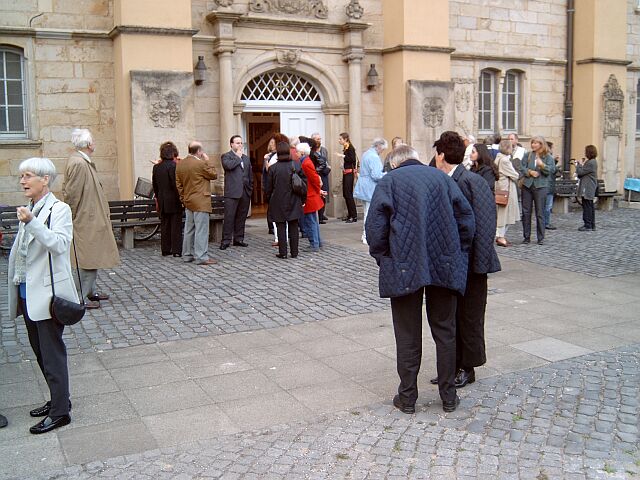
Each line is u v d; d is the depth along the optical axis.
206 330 7.69
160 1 14.04
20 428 5.13
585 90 21.17
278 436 4.98
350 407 5.51
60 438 4.96
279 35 16.31
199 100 15.59
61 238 4.92
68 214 5.08
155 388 5.93
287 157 11.63
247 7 15.91
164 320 8.08
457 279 5.15
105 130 14.67
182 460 4.62
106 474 4.44
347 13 16.88
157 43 14.10
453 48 17.66
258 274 10.59
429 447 4.80
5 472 4.46
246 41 15.93
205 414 5.38
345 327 7.80
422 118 17.27
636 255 12.30
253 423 5.21
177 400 5.66
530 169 13.23
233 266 11.21
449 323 5.35
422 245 5.05
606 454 4.70
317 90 17.33
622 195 22.19
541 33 20.77
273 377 6.20
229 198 12.71
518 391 5.84
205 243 11.33
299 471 4.46
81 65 14.36
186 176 11.16
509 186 13.05
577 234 14.83
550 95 21.22
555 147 21.47
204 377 6.20
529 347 7.08
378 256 5.22
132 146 13.98
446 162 5.77
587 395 5.75
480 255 5.58
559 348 7.04
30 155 14.12
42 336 5.03
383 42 17.77
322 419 5.28
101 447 4.82
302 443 4.87
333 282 10.05
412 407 5.38
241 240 13.12
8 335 7.49
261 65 16.27
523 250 12.80
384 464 4.55
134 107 13.87
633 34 22.64
